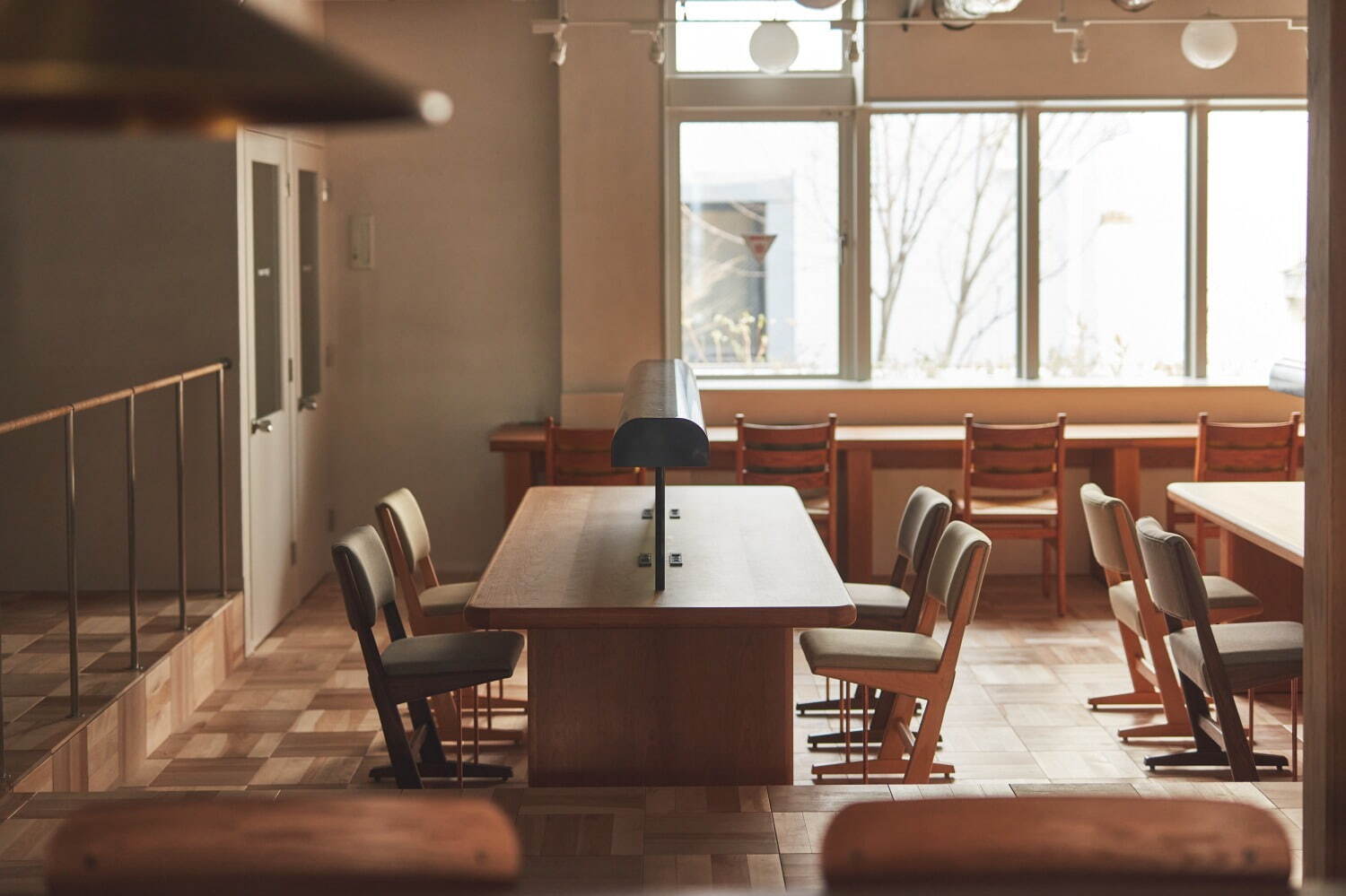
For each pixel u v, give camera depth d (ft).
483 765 14.53
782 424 24.93
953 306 25.58
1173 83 24.27
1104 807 5.18
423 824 5.13
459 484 25.52
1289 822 11.66
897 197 25.31
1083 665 19.29
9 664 15.97
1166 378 25.80
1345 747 9.38
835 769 14.43
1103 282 25.66
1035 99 24.27
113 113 3.85
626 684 12.78
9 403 19.26
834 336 25.73
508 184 25.07
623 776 12.84
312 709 17.40
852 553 23.35
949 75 24.12
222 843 5.08
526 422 25.43
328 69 3.63
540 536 15.08
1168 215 25.58
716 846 11.18
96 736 14.11
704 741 12.82
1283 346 25.86
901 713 14.60
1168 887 4.87
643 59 24.20
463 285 25.21
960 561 13.37
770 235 25.50
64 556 19.47
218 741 16.25
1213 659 13.61
